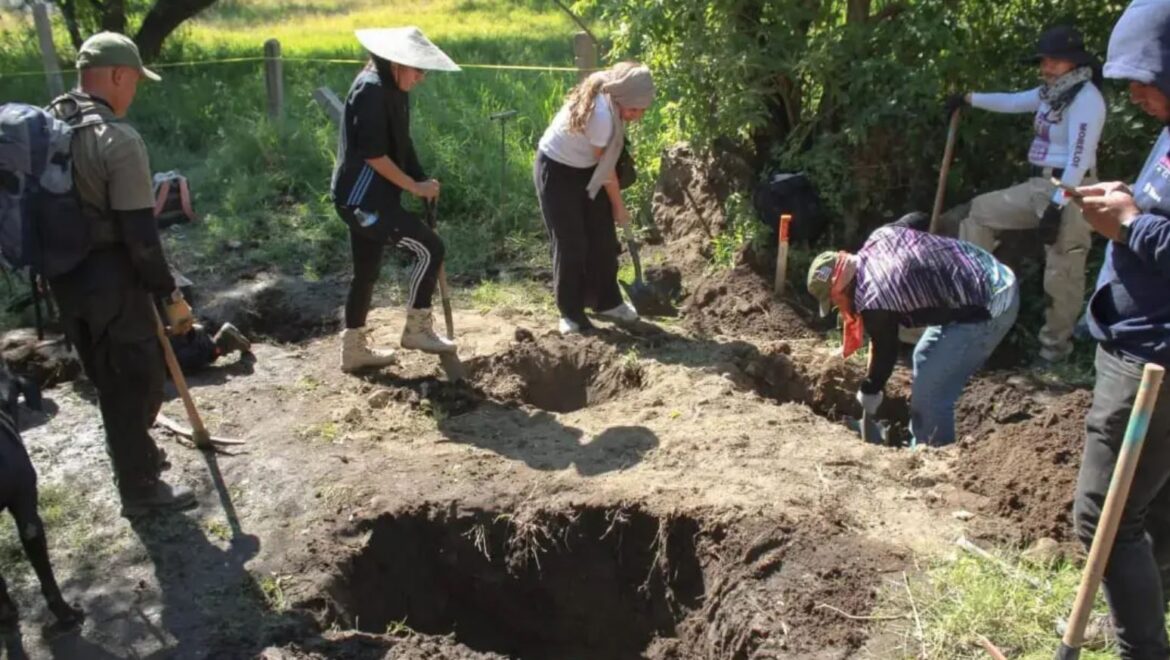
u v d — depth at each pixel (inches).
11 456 161.0
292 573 185.5
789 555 178.7
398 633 195.9
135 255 175.2
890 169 303.1
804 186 300.7
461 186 369.7
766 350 264.7
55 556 189.6
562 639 207.9
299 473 212.7
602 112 247.4
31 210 168.2
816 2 312.3
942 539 181.5
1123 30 122.6
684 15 310.8
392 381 251.9
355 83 225.8
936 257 209.8
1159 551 146.8
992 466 197.8
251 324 299.6
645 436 222.4
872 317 210.4
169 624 173.2
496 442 225.5
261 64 539.2
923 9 299.7
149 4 604.4
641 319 287.6
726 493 197.0
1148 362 123.6
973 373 236.1
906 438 254.2
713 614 181.3
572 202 261.9
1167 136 123.2
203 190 387.2
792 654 160.1
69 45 587.5
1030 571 170.7
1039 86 269.4
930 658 154.9
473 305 306.0
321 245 344.8
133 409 190.5
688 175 341.1
